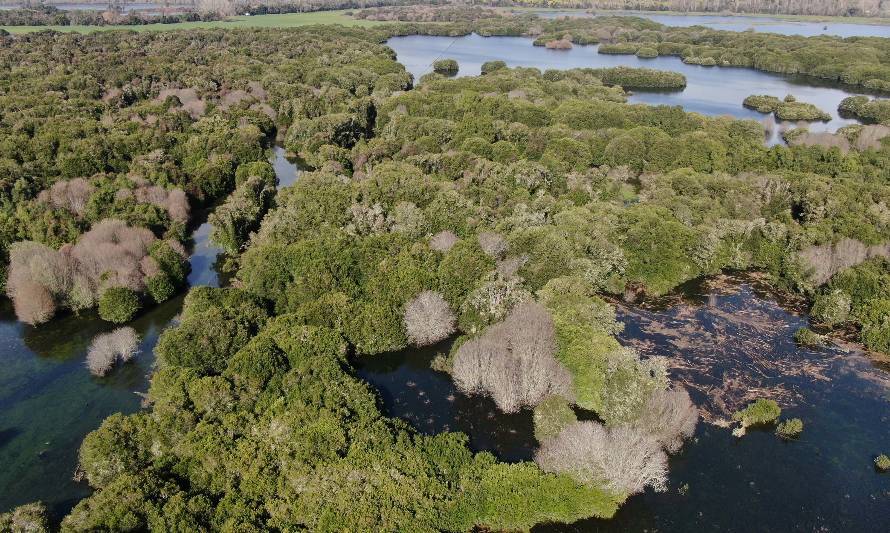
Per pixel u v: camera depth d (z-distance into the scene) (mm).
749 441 64438
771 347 80500
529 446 62844
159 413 58938
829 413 68688
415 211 97812
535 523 53781
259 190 119250
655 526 53969
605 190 119000
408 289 79625
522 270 86062
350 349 75812
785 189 113312
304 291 80312
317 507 50000
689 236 96188
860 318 82750
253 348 66312
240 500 50062
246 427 57938
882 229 99250
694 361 77250
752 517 55281
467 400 69625
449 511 52062
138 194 109250
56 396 70812
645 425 61438
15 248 90375
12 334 83688
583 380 66750
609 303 90562
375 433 57750
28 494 56844
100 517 47469
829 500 57344
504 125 148875
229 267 99188
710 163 135250
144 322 86125
